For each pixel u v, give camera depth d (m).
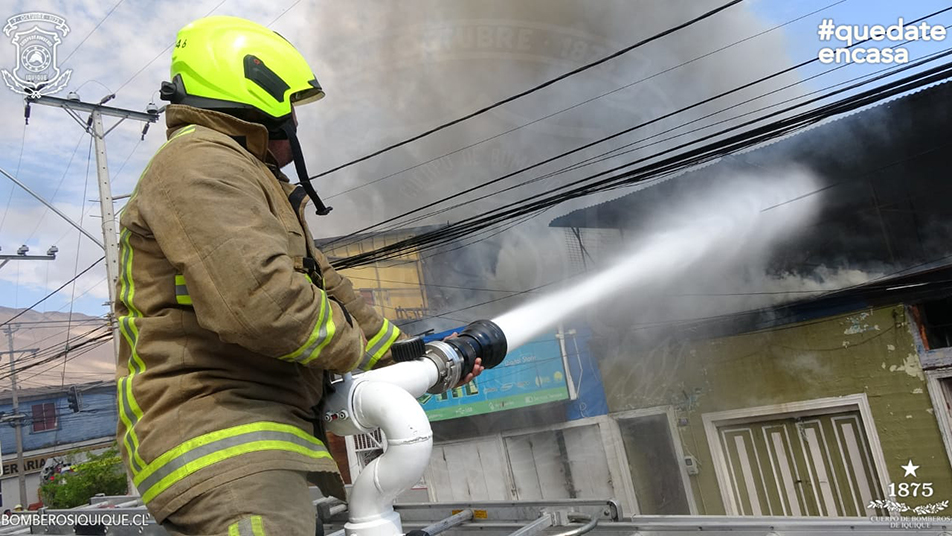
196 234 1.13
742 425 10.70
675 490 11.52
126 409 1.24
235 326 1.09
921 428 8.89
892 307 9.20
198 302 1.12
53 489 20.81
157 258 1.26
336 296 1.60
